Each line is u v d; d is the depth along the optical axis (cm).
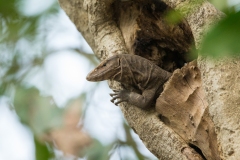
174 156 962
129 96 1061
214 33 489
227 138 830
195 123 946
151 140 1011
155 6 1121
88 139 1038
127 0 1167
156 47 1141
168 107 989
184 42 1111
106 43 1162
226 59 860
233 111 834
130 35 1153
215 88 856
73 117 1021
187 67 977
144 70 1083
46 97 1055
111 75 1099
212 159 928
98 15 1187
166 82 1047
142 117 1040
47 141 1024
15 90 1090
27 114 1027
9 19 1272
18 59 1360
